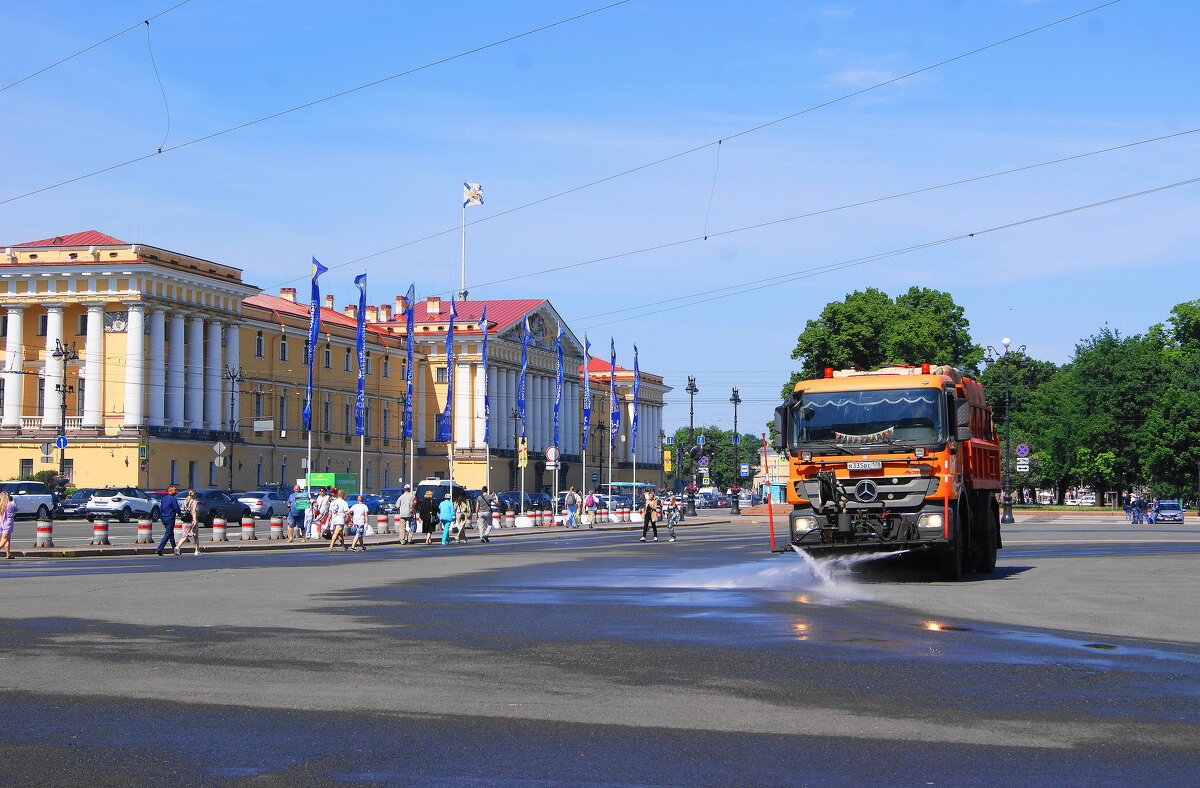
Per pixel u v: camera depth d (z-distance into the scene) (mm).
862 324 101250
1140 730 8789
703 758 7934
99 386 89375
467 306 138125
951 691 10422
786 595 20438
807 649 13141
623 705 9781
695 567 29719
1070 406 111062
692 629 15133
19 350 91812
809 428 23906
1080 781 7348
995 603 18750
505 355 132125
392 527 74312
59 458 87875
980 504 26234
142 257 89062
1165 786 7234
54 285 90812
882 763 7793
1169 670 11609
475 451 125438
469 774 7535
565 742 8414
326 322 112312
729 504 142250
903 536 23141
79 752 8141
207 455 94688
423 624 15891
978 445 26031
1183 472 105562
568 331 148625
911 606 18266
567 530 71125
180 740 8500
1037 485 127312
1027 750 8148
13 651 13125
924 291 109625
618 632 14836
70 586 23203
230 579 25547
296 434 107438
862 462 23391
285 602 19469
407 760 7895
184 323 94625
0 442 90375
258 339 103312
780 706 9727
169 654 12875
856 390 23922
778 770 7621
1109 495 136625
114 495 68938
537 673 11453
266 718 9281
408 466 124812
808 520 23797
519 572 28141
